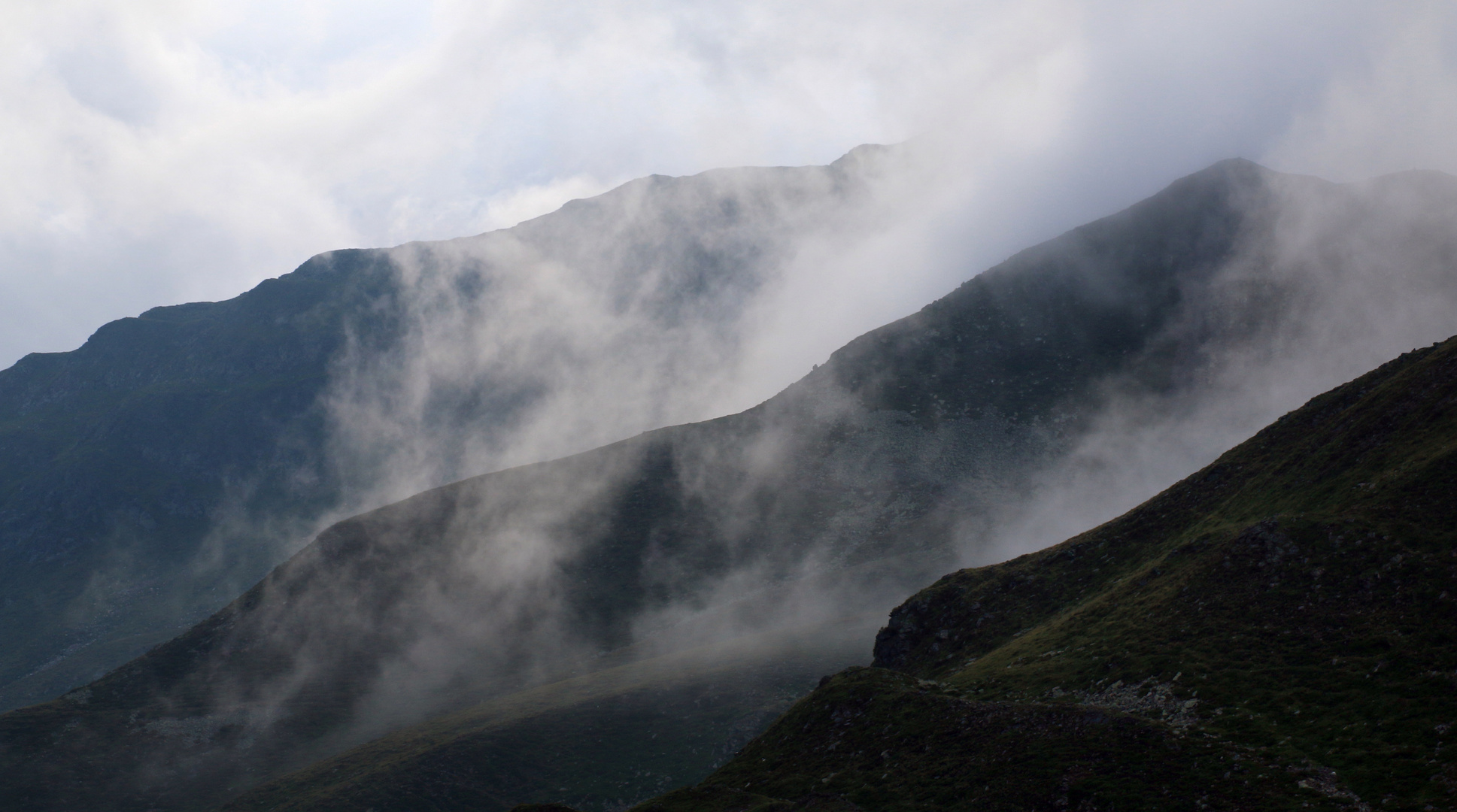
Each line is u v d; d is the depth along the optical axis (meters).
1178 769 51.28
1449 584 55.22
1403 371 79.75
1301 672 55.81
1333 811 43.97
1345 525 64.88
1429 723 46.88
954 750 62.62
